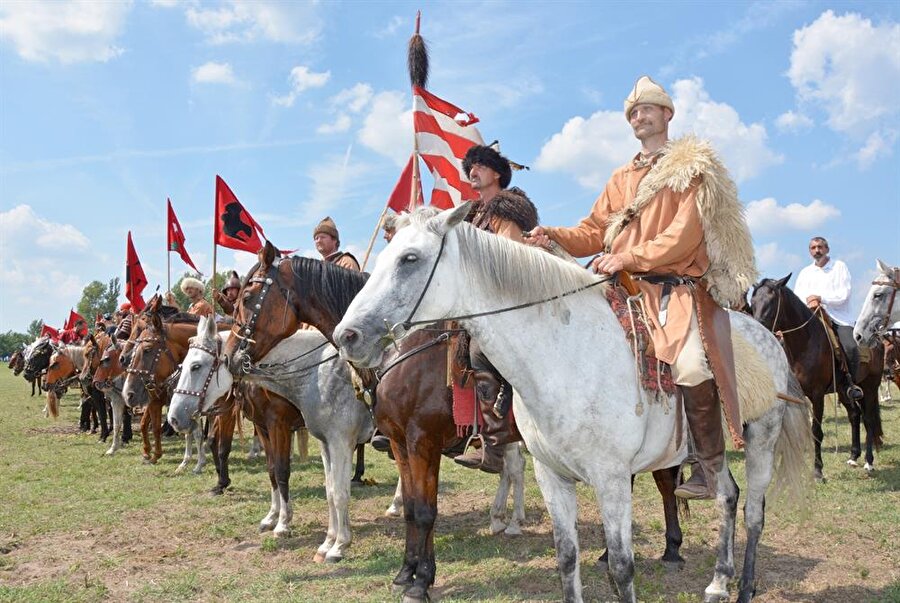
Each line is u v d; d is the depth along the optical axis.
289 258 5.64
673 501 5.44
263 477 9.98
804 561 5.37
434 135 7.77
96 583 5.41
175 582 5.37
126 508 8.10
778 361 4.56
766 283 8.48
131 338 11.61
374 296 3.32
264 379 5.92
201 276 11.97
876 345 8.86
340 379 5.76
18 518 7.60
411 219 3.49
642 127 4.07
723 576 4.51
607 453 3.43
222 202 8.53
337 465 5.88
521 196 4.48
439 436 4.80
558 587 5.10
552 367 3.44
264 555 6.15
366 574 5.45
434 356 4.72
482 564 5.68
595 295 3.67
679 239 3.55
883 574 5.05
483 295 3.47
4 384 37.56
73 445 13.98
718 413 3.68
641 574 5.27
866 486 7.84
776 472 4.69
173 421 6.68
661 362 3.57
